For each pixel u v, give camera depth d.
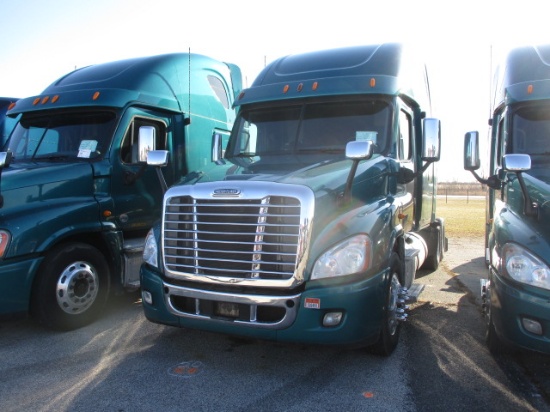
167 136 6.96
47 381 4.09
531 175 4.61
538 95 5.08
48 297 5.14
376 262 4.09
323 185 4.12
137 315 5.92
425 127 5.01
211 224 4.13
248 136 5.88
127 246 6.11
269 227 3.95
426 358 4.55
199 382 4.05
